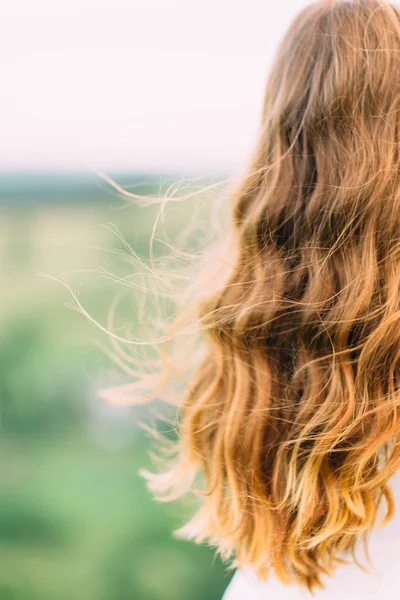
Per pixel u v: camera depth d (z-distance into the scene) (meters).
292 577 0.90
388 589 0.83
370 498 0.85
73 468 7.27
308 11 0.95
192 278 1.12
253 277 0.96
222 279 1.04
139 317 1.22
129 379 1.38
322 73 0.91
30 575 6.09
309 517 0.87
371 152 0.88
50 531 6.55
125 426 7.49
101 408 7.55
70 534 6.45
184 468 1.09
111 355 1.22
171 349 1.14
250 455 0.94
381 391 0.87
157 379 1.16
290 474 0.89
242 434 0.95
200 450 1.03
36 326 8.27
